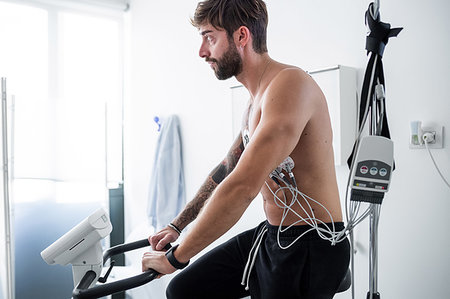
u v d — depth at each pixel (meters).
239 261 1.27
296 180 1.04
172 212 2.61
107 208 2.71
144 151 3.07
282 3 1.96
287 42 1.94
